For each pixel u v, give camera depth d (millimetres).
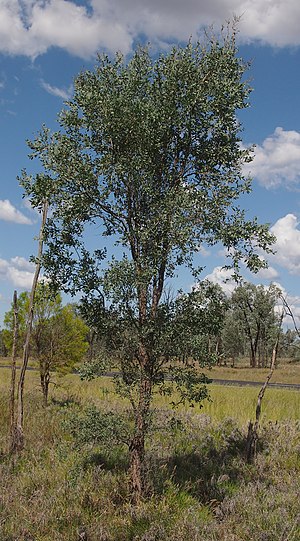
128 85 7484
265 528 6410
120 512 6684
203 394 7395
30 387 21391
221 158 7695
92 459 8695
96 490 7367
